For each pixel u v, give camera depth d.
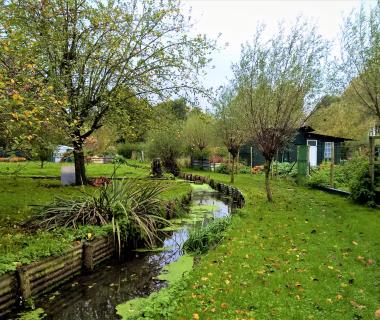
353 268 6.37
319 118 16.83
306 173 20.16
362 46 12.39
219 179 24.39
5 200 12.07
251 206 12.76
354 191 13.30
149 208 10.71
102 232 8.20
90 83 14.80
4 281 5.55
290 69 12.95
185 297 5.19
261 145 13.55
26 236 7.68
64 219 8.99
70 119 11.25
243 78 14.14
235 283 5.71
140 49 15.15
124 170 27.44
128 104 15.94
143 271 7.59
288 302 5.02
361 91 12.73
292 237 8.49
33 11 11.82
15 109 6.86
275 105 13.00
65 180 16.86
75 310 5.81
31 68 7.73
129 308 5.76
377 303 5.02
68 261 7.04
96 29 14.02
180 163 35.06
